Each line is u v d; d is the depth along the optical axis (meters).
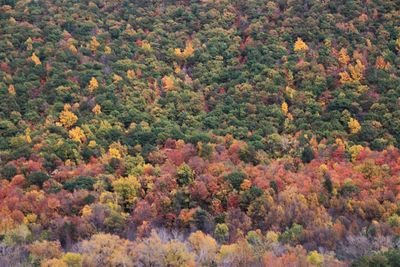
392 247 59.12
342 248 60.97
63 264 54.31
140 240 61.28
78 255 55.88
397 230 62.53
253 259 56.88
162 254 56.97
